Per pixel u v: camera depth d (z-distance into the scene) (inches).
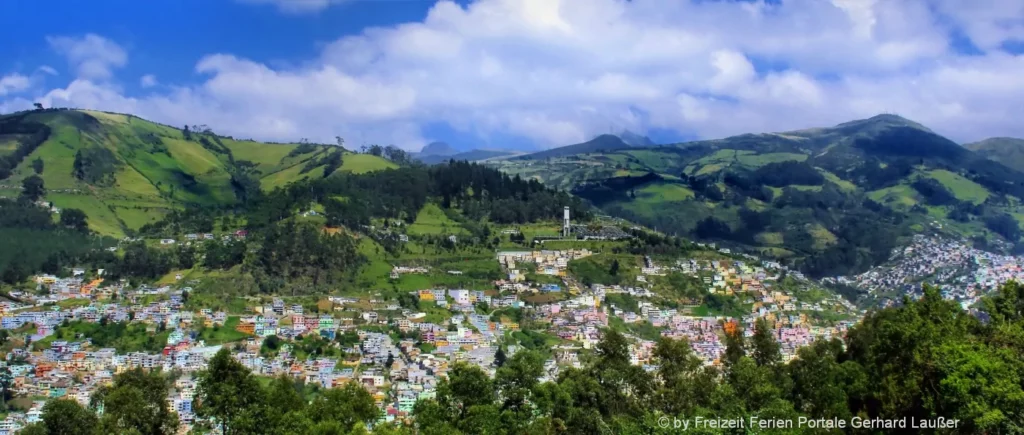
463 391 3730.3
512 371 3868.1
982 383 2719.0
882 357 3474.4
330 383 6161.4
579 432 3580.2
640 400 3841.0
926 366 3068.4
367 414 3885.3
